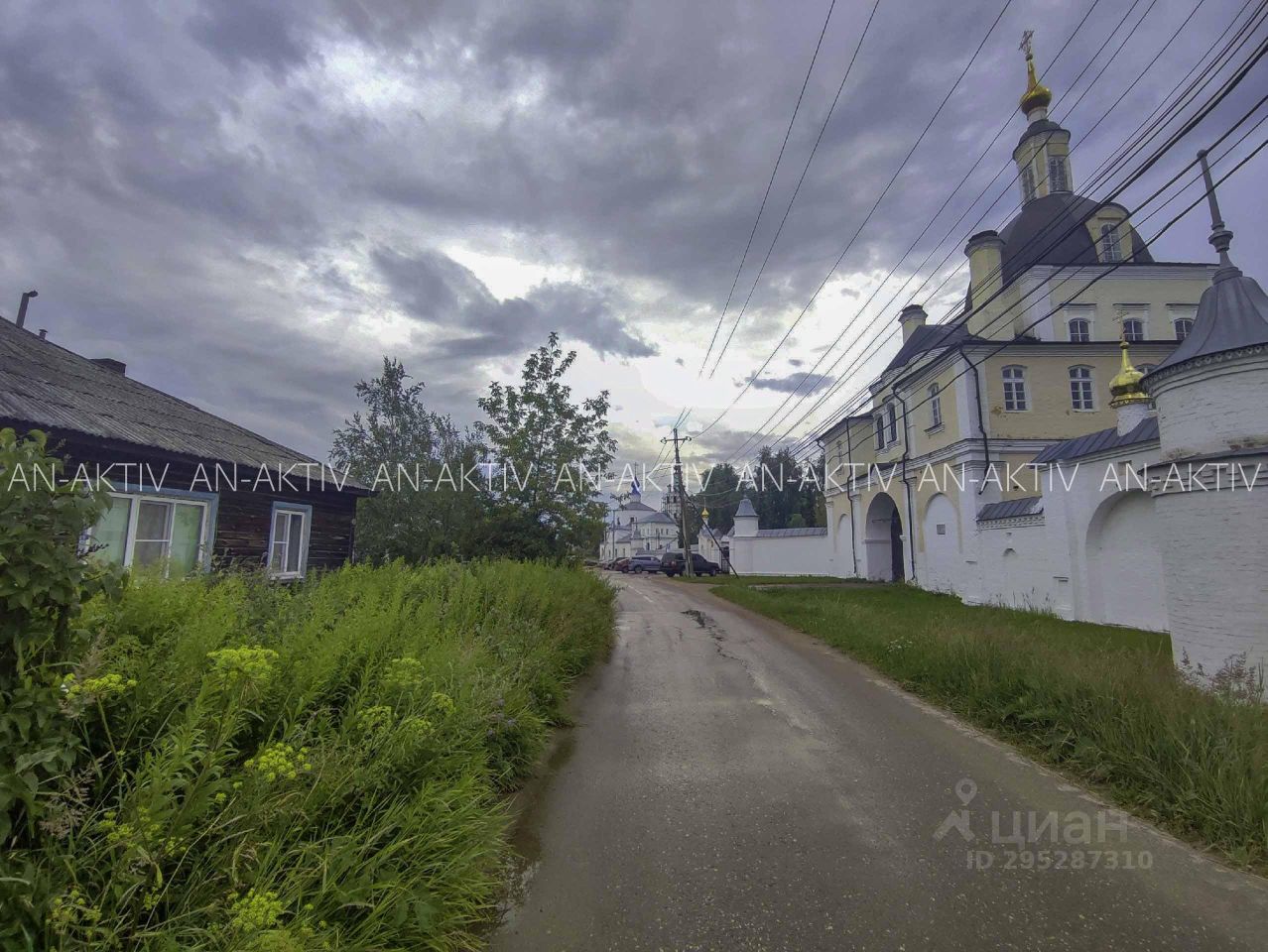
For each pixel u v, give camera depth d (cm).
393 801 294
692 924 277
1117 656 709
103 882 205
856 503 2945
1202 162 677
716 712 625
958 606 1731
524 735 472
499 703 436
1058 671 581
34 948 181
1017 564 1652
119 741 250
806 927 274
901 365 2594
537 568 1037
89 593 224
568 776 452
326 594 476
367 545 1479
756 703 661
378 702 337
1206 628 780
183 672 276
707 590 2369
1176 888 308
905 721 597
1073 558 1421
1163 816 386
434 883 268
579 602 964
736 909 288
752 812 393
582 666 808
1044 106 2505
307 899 239
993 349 2025
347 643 366
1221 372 790
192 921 210
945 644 759
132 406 954
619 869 324
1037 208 2489
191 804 220
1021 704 557
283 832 246
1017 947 261
